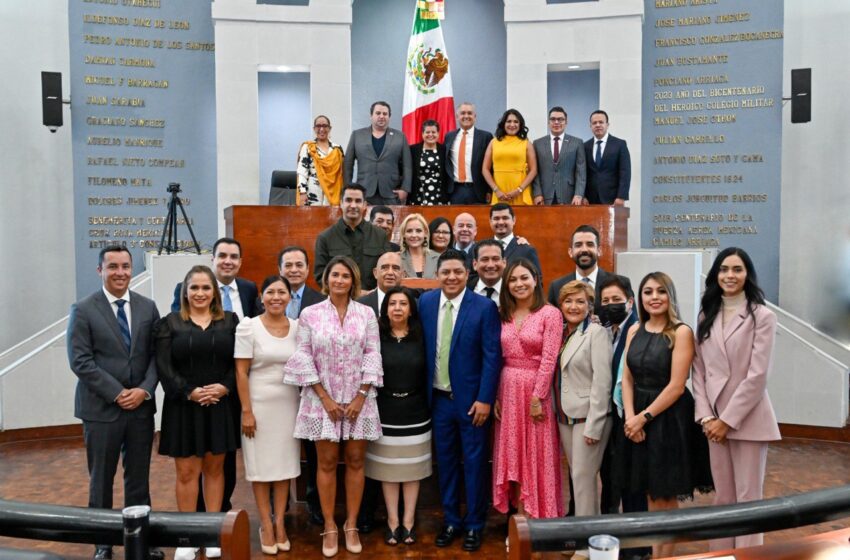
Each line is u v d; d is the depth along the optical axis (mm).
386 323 4277
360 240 5258
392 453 4203
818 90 8773
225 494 4480
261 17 9484
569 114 10359
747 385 3486
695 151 9500
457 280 4180
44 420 7383
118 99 9383
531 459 4027
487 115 10656
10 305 8656
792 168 9008
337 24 9656
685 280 6168
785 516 2646
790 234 9016
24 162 8758
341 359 4047
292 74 10484
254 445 4078
